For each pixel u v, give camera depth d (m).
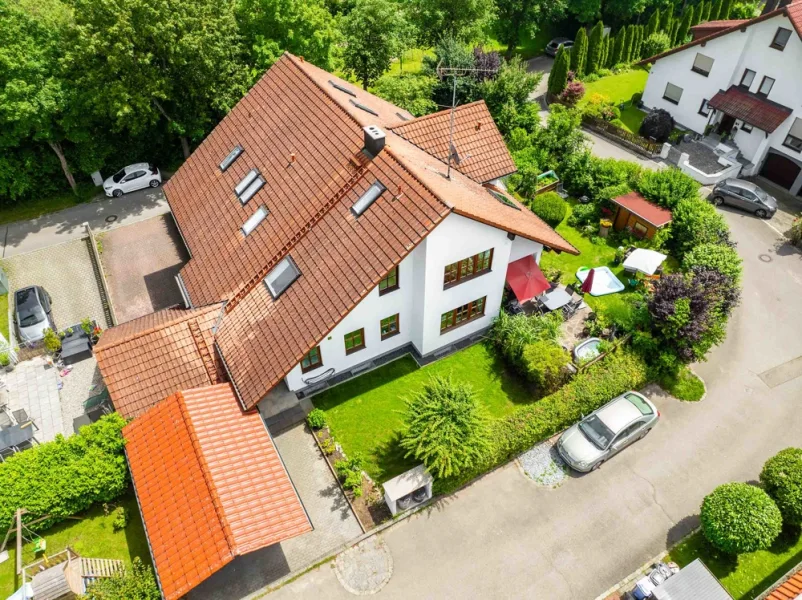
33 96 31.56
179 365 23.23
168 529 18.83
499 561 20.86
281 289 23.38
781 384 27.06
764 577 20.67
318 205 24.59
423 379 26.09
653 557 21.08
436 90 42.38
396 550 21.11
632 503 22.58
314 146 26.33
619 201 33.88
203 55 33.53
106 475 20.92
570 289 30.50
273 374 21.78
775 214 37.53
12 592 19.83
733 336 29.44
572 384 24.92
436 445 20.44
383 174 23.19
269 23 37.22
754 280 32.56
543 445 24.41
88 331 27.86
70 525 21.58
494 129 30.84
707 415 25.73
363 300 23.05
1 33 30.22
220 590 20.02
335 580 20.33
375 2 41.31
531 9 52.62
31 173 36.38
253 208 26.72
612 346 26.45
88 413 23.89
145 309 30.22
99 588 18.55
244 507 19.03
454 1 45.59
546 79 53.50
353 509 21.98
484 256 24.86
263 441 21.34
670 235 32.84
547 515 22.16
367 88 45.75
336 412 24.80
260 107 30.12
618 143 44.25
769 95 39.22
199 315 24.16
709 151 42.59
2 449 22.98
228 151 29.86
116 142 38.03
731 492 20.94
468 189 26.70
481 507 22.38
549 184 37.00
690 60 42.91
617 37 53.94
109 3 30.41
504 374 26.50
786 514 21.31
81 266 32.78
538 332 26.52
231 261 25.91
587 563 20.86
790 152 38.69
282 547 21.06
